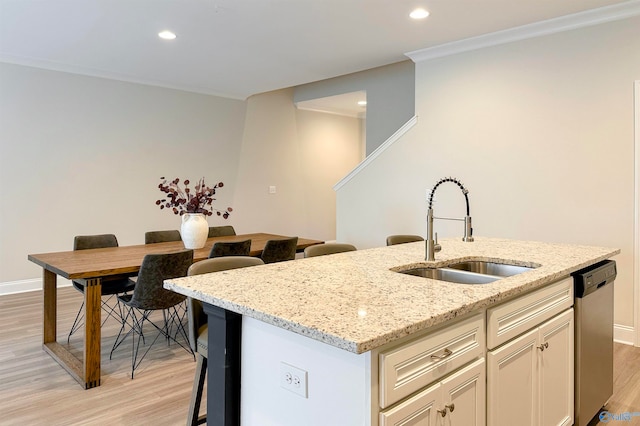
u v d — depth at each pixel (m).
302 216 8.12
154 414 2.50
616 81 3.61
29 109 5.16
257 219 7.48
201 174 6.73
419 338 1.33
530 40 4.05
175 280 1.87
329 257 2.50
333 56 4.91
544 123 4.01
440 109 4.72
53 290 3.55
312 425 1.36
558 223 3.96
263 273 2.03
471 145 4.49
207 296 1.61
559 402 2.12
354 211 5.66
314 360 1.35
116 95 5.81
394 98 6.09
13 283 5.16
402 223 5.13
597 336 2.43
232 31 4.09
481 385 1.59
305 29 4.04
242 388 1.62
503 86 4.25
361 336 1.16
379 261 2.36
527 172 4.12
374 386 1.20
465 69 4.50
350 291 1.67
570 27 3.81
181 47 4.59
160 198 6.28
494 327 1.66
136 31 4.10
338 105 7.93
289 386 1.43
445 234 4.72
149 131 6.14
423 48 4.64
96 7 3.53
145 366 3.18
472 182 4.50
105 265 3.05
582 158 3.80
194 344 2.09
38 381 2.92
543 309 1.97
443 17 3.76
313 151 8.23
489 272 2.50
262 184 7.52
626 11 3.52
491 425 1.65
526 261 2.33
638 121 3.51
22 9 3.58
